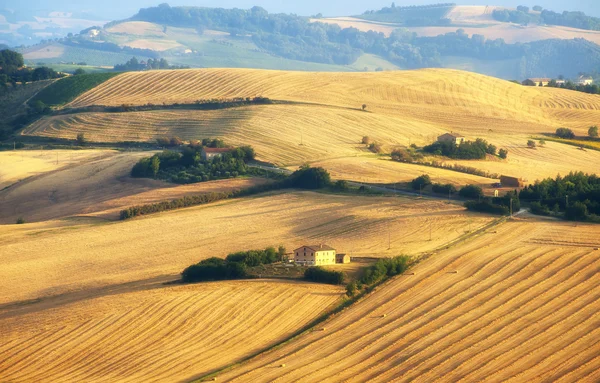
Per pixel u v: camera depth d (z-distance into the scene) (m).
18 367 174.00
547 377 169.25
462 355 179.12
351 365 174.50
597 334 188.62
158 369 171.88
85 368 173.12
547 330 191.00
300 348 182.38
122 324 192.75
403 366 174.25
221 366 173.12
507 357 178.12
